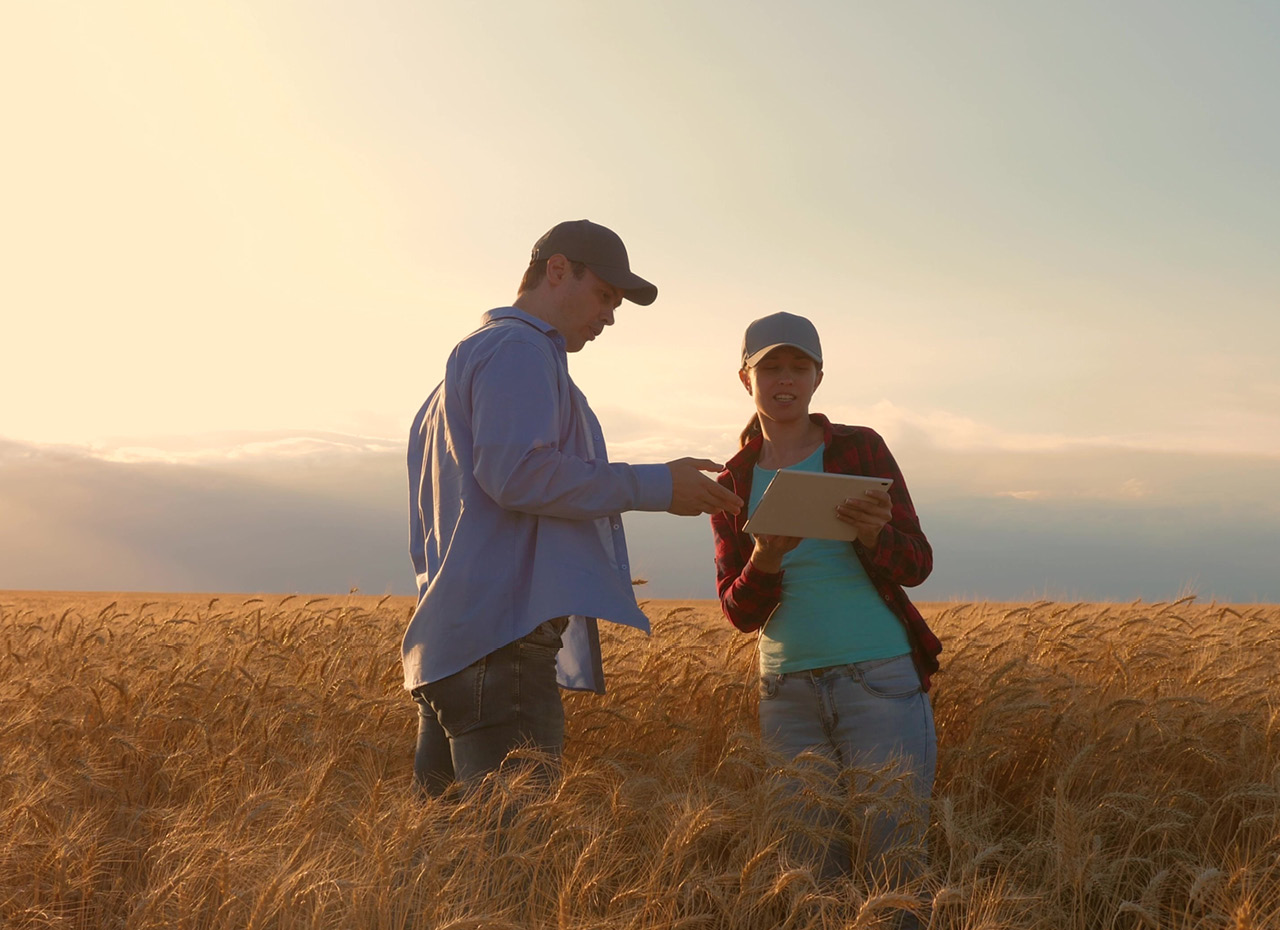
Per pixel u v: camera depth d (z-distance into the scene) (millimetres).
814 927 2590
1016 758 4301
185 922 2574
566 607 2879
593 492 2811
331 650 5371
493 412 2822
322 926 2484
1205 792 3990
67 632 6211
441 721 3010
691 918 2564
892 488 3508
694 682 4754
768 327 3508
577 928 2469
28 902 2865
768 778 3064
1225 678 5031
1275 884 2828
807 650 3400
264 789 3396
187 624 6375
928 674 3504
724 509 2977
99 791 3609
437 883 2588
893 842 3070
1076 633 5738
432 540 3201
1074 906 2916
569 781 3027
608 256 3127
